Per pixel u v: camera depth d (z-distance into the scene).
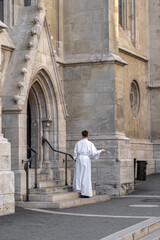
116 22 20.91
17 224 11.59
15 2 17.70
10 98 16.17
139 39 27.22
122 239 9.72
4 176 13.37
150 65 28.25
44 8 17.80
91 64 20.41
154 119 28.30
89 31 20.55
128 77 25.66
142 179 24.02
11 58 16.89
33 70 17.05
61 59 20.59
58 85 18.53
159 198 18.27
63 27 20.92
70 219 12.45
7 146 13.62
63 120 18.78
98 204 16.27
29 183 16.42
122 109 20.81
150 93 28.38
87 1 20.61
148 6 28.50
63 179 18.36
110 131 20.14
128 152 20.62
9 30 17.41
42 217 12.84
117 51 20.98
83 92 20.50
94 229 10.87
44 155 18.27
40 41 17.50
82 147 17.31
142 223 11.63
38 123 18.38
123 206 15.57
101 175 19.83
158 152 28.14
